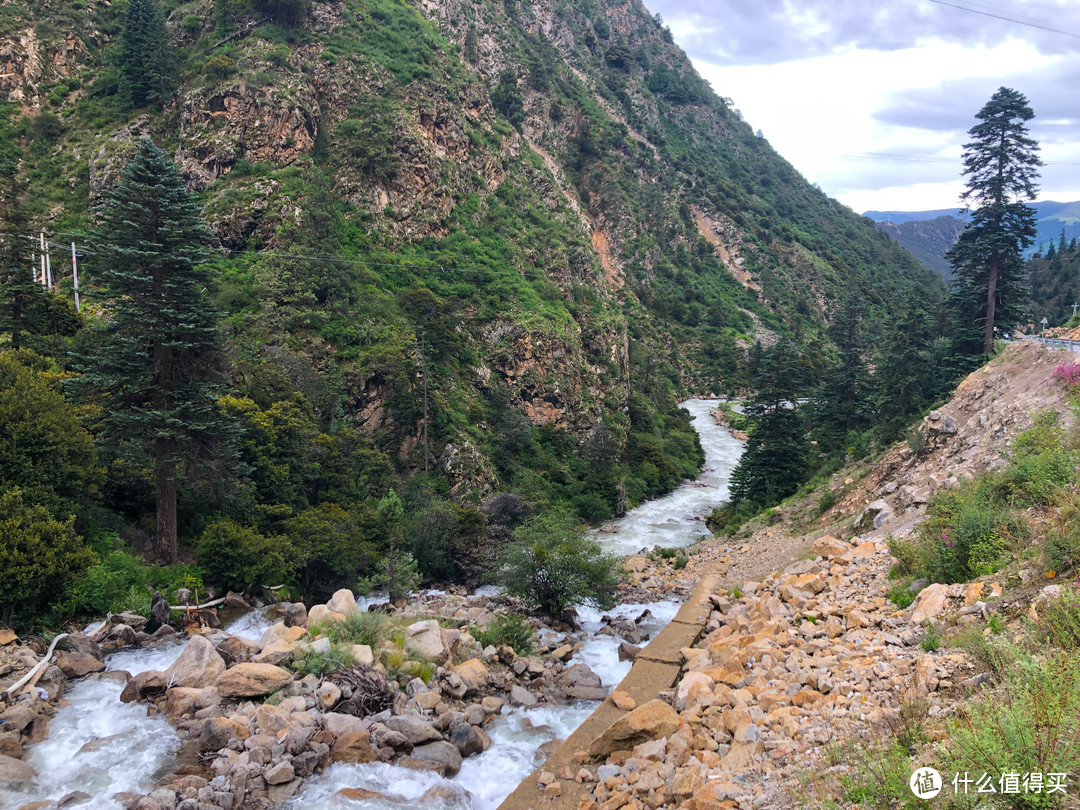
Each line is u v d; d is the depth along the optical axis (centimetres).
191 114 6625
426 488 4450
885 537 1789
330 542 3011
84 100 7525
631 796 805
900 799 560
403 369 5209
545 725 1370
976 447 2041
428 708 1353
